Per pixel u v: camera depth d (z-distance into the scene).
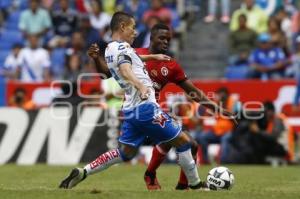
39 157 53.12
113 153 29.12
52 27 74.31
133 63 28.39
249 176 40.69
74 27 73.94
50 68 68.88
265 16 71.31
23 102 58.69
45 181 37.38
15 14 78.00
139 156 53.75
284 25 70.31
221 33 73.31
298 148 54.06
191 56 72.56
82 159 52.72
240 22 68.75
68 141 53.00
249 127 52.72
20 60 68.31
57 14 74.38
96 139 52.75
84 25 72.44
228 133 52.69
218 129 52.72
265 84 54.81
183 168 29.61
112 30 28.94
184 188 30.81
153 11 70.81
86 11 76.50
